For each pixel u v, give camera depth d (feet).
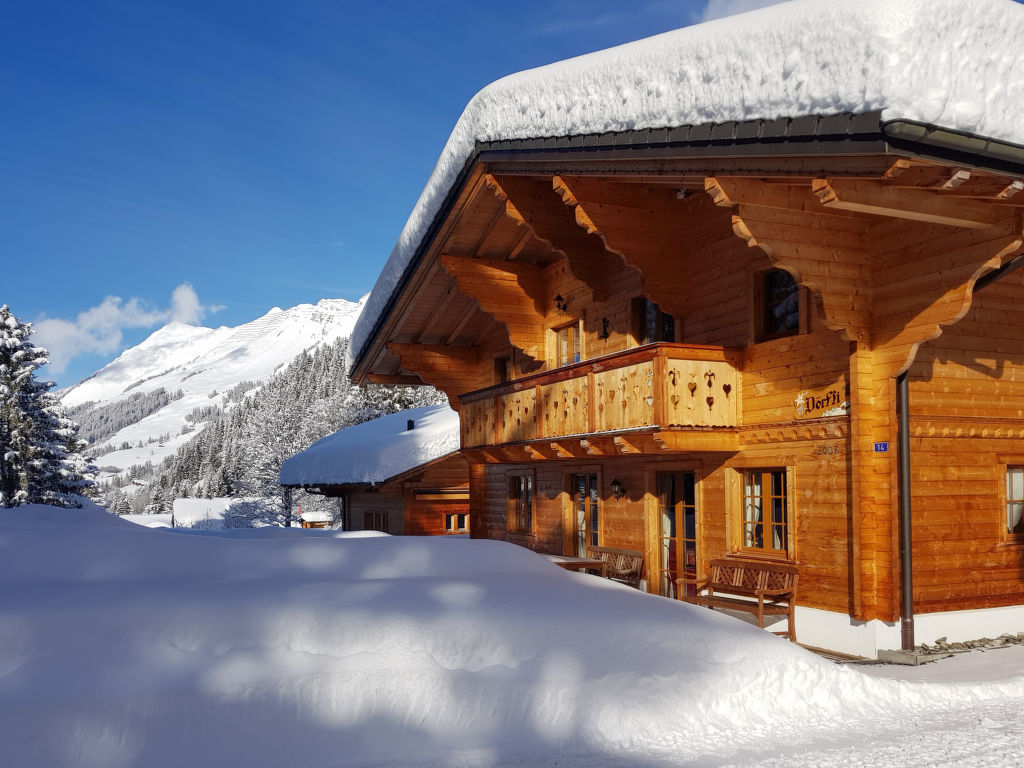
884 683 23.24
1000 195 26.17
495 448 57.52
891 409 32.50
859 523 32.63
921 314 31.45
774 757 18.13
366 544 29.78
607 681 21.01
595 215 41.96
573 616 24.36
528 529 63.05
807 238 32.45
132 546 26.32
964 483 34.53
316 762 17.44
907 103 22.50
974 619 34.06
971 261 29.76
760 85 26.61
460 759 17.99
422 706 19.53
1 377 141.69
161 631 20.36
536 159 40.09
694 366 39.24
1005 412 35.88
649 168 33.76
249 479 223.92
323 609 22.47
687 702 20.79
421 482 82.28
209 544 27.61
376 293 67.56
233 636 20.70
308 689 19.21
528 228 48.62
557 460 56.59
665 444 38.40
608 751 18.60
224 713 18.07
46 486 141.79
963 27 23.35
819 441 35.47
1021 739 19.38
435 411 103.91
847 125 23.73
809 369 36.09
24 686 17.70
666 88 30.73
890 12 22.74
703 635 23.79
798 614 35.81
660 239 43.73
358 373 78.95
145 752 16.81
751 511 39.86
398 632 21.75
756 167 28.32
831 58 24.20
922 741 19.31
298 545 28.86
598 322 52.54
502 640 22.16
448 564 29.25
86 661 18.88
